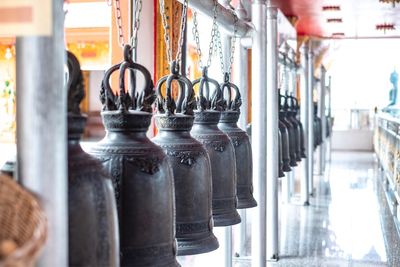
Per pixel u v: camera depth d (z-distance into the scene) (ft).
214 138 8.04
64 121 4.19
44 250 4.02
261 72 13.28
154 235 5.59
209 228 6.90
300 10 21.27
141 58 11.44
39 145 4.03
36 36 4.00
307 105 25.79
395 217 21.26
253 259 13.80
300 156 19.08
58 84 4.11
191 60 20.90
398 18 22.77
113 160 5.49
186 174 6.59
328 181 32.81
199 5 8.92
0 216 3.70
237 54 13.52
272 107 15.66
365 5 19.99
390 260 16.17
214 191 8.00
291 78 23.76
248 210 22.06
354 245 17.81
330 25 24.79
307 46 25.81
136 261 5.52
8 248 3.22
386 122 29.45
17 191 3.78
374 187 30.27
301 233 19.45
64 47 4.41
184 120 6.72
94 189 4.57
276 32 15.62
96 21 20.17
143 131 5.75
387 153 27.94
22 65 4.03
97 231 4.57
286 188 25.48
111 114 5.62
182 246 6.59
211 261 15.62
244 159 9.53
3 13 4.00
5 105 18.52
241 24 11.79
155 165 5.58
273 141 15.78
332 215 22.68
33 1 3.97
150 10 11.68
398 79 46.85
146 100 5.82
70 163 4.52
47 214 4.04
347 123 59.57
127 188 5.47
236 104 9.66
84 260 4.48
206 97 8.41
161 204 5.61
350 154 52.19
